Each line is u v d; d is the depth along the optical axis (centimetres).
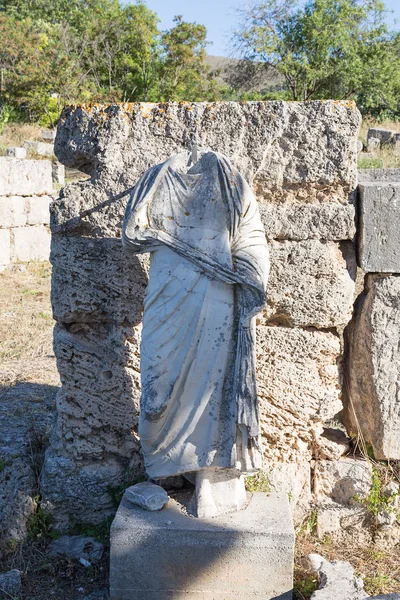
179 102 418
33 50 3078
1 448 485
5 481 455
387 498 433
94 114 423
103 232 428
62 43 3191
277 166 416
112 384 441
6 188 1295
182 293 354
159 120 417
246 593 367
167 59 3247
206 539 362
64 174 2181
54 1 4388
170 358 360
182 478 423
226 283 356
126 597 371
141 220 361
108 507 445
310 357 430
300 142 413
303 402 434
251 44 2534
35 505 448
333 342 432
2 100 3098
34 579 409
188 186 362
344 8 2527
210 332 357
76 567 417
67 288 433
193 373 362
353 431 461
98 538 435
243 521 372
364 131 2208
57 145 436
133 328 433
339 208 414
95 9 3950
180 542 363
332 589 354
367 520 438
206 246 354
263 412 436
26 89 3062
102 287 430
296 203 421
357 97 2767
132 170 421
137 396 439
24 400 630
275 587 365
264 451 443
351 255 427
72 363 444
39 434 507
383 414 436
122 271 426
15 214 1329
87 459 450
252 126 412
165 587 369
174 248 356
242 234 361
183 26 3216
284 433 439
